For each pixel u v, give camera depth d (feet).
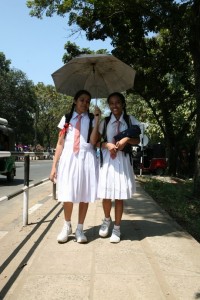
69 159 17.51
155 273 14.14
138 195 36.37
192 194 39.63
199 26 38.91
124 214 25.63
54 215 25.32
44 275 13.84
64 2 49.83
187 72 70.44
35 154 23.53
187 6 41.29
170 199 38.45
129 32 56.13
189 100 92.12
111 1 45.01
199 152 38.91
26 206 22.31
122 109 18.20
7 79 170.40
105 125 18.12
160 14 43.57
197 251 16.80
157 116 82.79
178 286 13.02
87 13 53.16
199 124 38.96
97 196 17.94
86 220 23.08
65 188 17.43
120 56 62.80
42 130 228.02
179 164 93.56
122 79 19.35
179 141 82.38
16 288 12.82
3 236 20.18
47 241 18.26
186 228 26.45
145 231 20.30
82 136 17.70
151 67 68.18
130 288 12.79
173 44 64.13
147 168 95.09
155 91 74.28
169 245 17.62
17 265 15.16
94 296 12.16
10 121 170.40
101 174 17.85
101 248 17.07
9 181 59.88
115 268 14.58
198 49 38.83
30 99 176.86
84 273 14.06
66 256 15.96
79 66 18.80
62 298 12.01
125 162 17.92
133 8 44.96
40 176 70.38
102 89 19.90
